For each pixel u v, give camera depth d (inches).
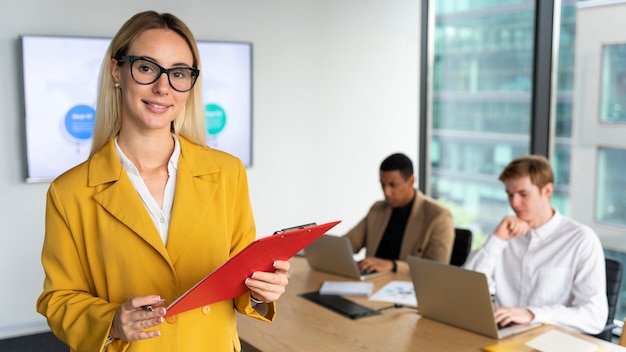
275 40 193.3
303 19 196.5
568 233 108.1
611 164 152.2
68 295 59.0
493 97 183.5
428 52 212.5
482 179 190.7
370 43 207.3
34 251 170.1
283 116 197.3
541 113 164.6
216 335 61.9
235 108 187.8
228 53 185.0
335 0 200.5
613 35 148.0
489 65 184.1
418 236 137.4
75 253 59.8
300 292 117.8
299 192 202.7
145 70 57.7
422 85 215.6
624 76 146.9
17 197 167.0
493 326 92.7
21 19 162.6
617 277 112.0
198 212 60.6
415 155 218.8
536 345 88.7
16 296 169.5
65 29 167.3
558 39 160.2
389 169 137.3
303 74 198.7
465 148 197.3
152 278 58.7
